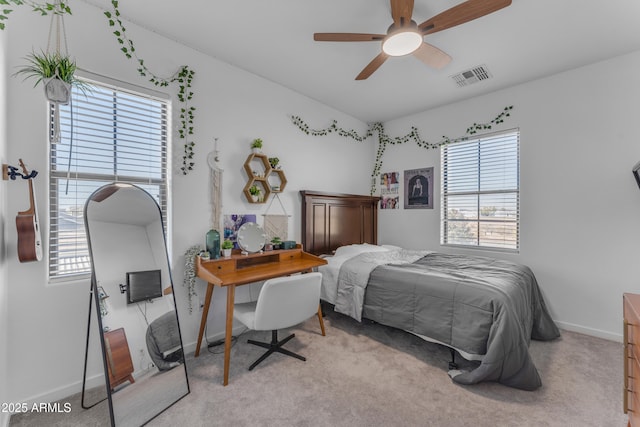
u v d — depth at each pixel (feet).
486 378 5.84
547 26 6.70
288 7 6.16
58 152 5.87
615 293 8.24
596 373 6.55
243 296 8.96
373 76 9.29
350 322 9.57
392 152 13.65
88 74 6.03
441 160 12.08
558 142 9.13
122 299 5.48
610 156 8.27
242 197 8.82
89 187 6.26
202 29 6.93
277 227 9.83
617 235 8.20
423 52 6.62
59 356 5.67
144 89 6.82
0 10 5.14
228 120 8.43
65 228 5.94
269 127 9.55
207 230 7.94
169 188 7.32
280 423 5.03
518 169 10.09
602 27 6.73
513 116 10.02
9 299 5.17
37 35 5.49
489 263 9.14
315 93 10.63
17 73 5.12
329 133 11.91
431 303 6.99
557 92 9.12
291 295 6.68
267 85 9.47
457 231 11.79
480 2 4.82
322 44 7.54
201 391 5.91
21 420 5.09
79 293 5.92
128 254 5.75
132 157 6.86
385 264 8.87
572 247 8.93
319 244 11.11
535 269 9.62
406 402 5.58
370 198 13.26
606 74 8.30
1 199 4.87
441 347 7.82
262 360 7.09
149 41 6.90
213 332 8.13
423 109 12.25
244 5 6.10
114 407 4.79
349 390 5.95
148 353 5.57
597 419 5.09
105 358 4.89
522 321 6.59
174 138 7.32
